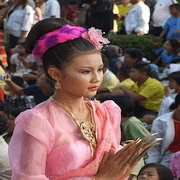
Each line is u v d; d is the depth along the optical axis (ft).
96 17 84.12
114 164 15.02
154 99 49.52
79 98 15.37
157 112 49.42
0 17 76.59
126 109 38.65
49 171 14.83
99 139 15.28
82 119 15.35
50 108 15.11
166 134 38.58
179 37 71.15
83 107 15.56
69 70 14.88
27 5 77.61
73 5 90.79
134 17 80.12
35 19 83.71
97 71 15.07
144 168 28.81
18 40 77.66
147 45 70.23
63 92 15.28
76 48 14.82
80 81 14.85
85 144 14.96
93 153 15.06
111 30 84.12
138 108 49.96
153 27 80.53
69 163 14.69
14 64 68.85
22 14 77.20
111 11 84.12
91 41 14.99
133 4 80.69
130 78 50.83
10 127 36.17
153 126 39.47
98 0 84.33
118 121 16.17
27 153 14.58
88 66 14.85
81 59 14.80
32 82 59.62
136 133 37.73
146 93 49.16
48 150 14.73
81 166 14.80
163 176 28.32
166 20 78.95
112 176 14.94
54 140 14.78
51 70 15.17
